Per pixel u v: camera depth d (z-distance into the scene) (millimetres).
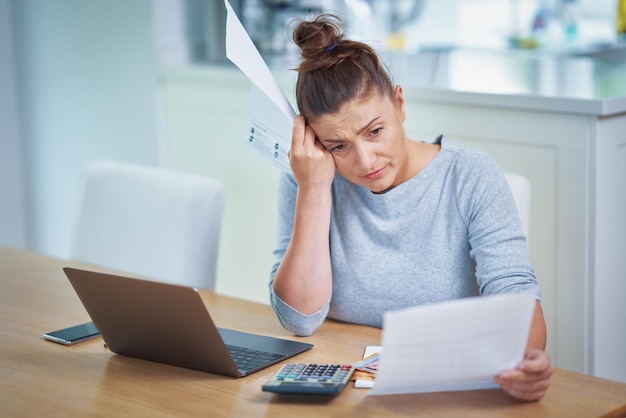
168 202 2031
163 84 3146
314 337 1528
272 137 1630
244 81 2826
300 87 1484
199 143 3051
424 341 1155
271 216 2859
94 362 1436
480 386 1264
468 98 2287
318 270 1545
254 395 1276
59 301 1766
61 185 3688
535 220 2227
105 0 3291
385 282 1610
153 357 1421
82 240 2180
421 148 1637
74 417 1233
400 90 1538
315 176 1541
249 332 1561
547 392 1255
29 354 1479
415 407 1214
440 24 3623
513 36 3410
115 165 2156
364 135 1464
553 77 2439
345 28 1521
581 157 2105
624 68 2561
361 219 1633
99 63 3369
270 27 3154
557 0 3307
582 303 2166
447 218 1590
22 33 3660
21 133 3795
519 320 1184
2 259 2064
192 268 1981
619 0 2791
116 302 1373
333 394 1240
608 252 2174
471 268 1596
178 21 3203
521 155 2225
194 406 1247
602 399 1231
